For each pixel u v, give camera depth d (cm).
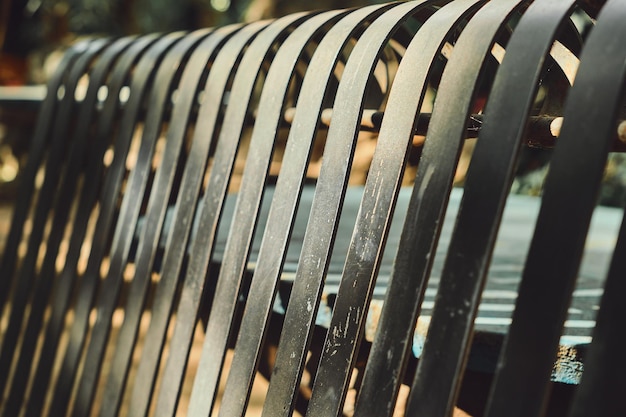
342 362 96
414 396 82
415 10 110
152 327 137
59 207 186
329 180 105
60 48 736
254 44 138
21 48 851
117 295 153
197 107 156
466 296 80
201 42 161
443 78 93
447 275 83
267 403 105
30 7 753
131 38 195
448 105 90
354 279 98
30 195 203
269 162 119
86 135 184
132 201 156
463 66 91
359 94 105
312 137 112
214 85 141
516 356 75
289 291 132
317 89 114
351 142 104
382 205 97
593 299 147
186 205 137
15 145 471
